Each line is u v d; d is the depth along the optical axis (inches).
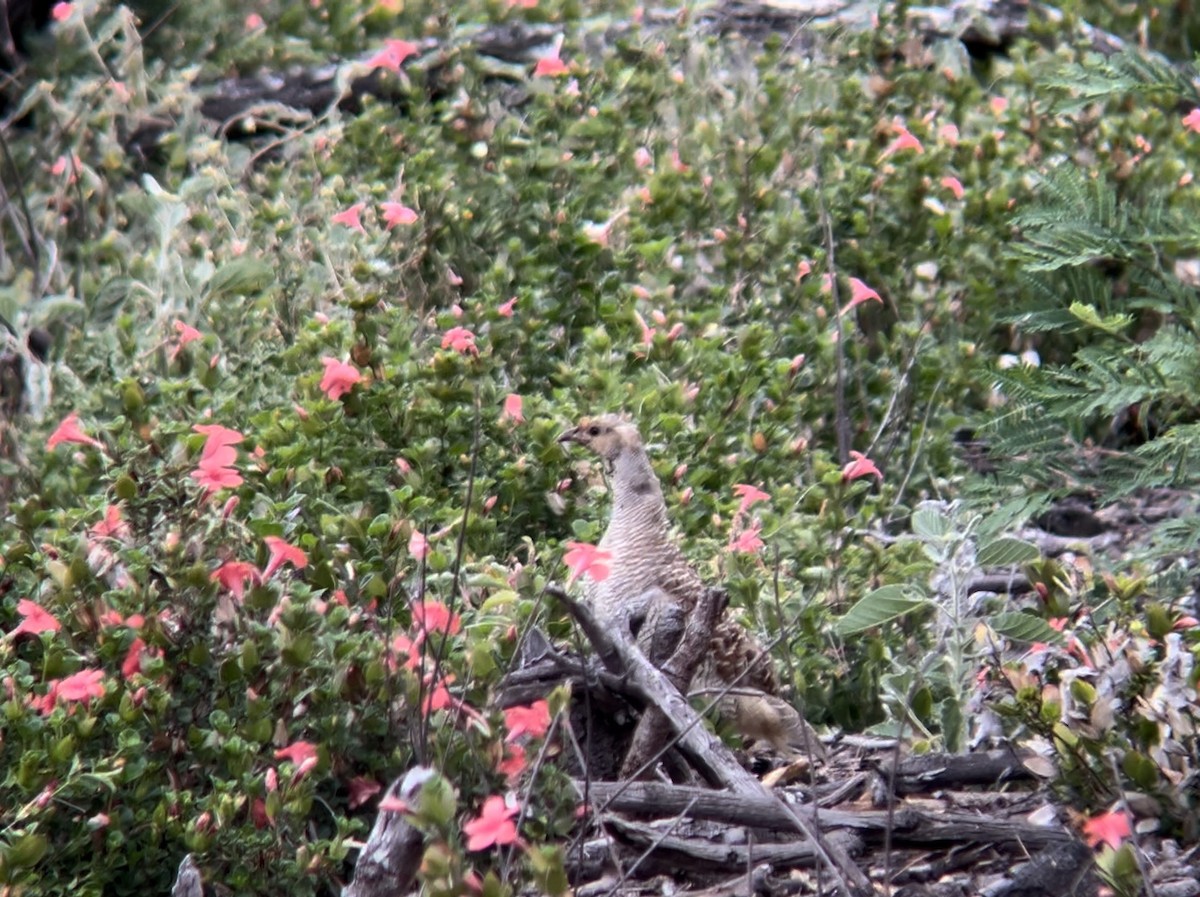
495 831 236.5
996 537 417.1
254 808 297.4
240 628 317.7
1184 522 414.3
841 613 419.5
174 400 398.3
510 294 532.7
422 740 291.4
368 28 765.9
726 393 466.6
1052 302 455.5
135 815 301.3
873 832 316.5
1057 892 302.5
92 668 313.4
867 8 793.6
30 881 274.5
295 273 526.6
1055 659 348.8
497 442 428.8
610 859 314.0
